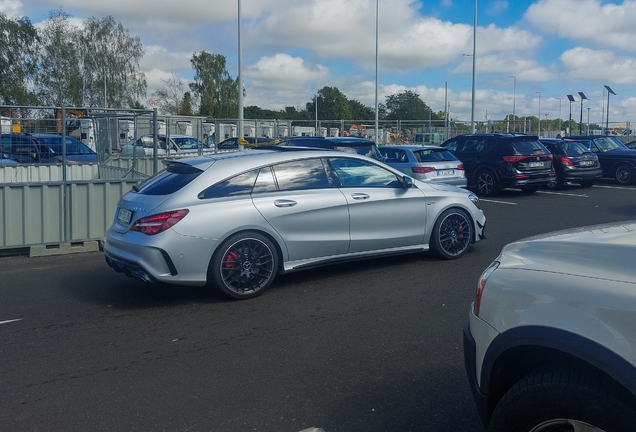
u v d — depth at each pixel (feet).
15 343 17.04
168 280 19.75
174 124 64.28
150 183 21.63
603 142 67.72
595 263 8.83
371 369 14.92
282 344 16.71
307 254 22.09
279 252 21.56
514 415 8.79
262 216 20.83
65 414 12.82
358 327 17.97
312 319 18.78
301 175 22.33
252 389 13.91
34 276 24.80
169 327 18.25
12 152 36.14
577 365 8.46
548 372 8.65
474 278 23.18
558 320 8.50
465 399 13.24
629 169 62.95
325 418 12.48
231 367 15.19
